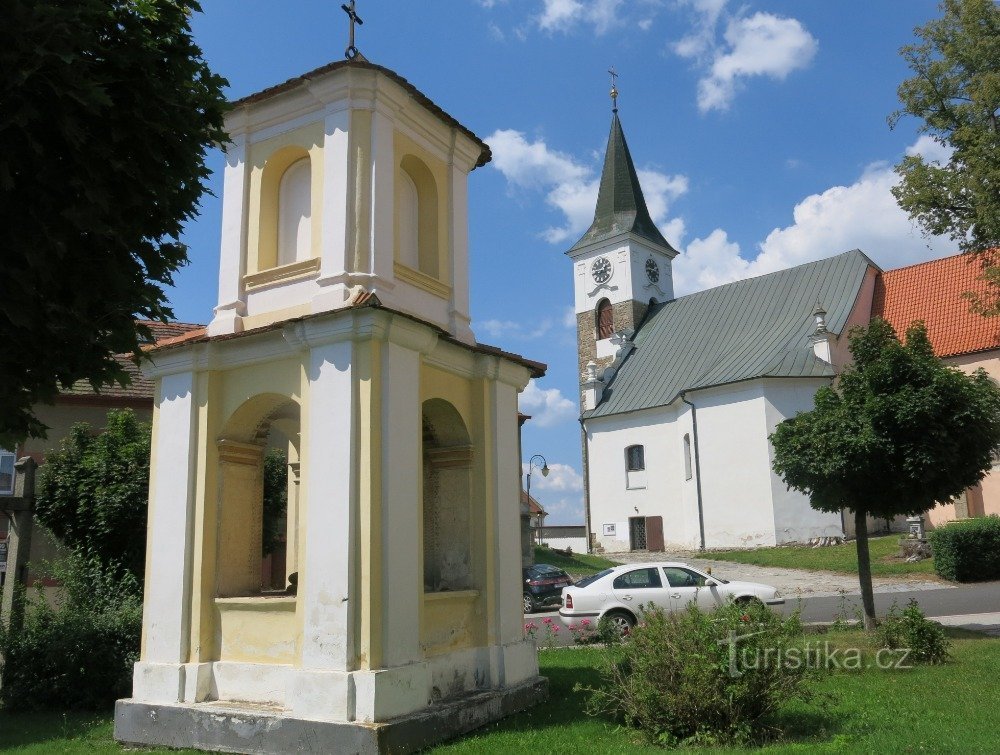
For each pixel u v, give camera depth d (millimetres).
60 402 18594
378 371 8898
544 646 16438
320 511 8773
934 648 12195
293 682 8461
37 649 11805
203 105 7430
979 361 36312
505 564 10625
